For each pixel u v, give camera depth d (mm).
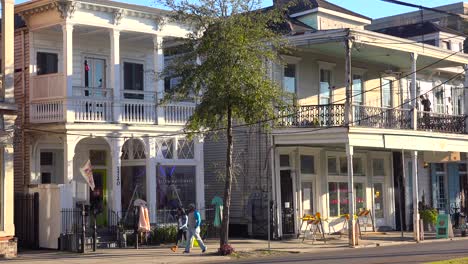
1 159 23000
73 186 24750
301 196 29688
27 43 26078
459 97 39906
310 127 27391
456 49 38719
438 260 18609
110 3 25547
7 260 21078
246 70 21719
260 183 28844
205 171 31094
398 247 25016
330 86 32000
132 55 29031
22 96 26031
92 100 25375
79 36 27172
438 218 29953
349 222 26000
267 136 28594
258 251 23453
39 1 24969
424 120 30766
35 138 25766
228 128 22531
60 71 26812
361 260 19297
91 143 27656
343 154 32062
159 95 27156
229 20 22016
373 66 34062
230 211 30000
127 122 26141
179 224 25078
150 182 26625
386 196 34156
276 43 23359
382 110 29203
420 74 36812
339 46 28984
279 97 23781
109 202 27062
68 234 23734
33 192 24953
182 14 22562
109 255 22312
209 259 21328
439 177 38000
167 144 27484
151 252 23281
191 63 22828
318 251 24031
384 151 34125
